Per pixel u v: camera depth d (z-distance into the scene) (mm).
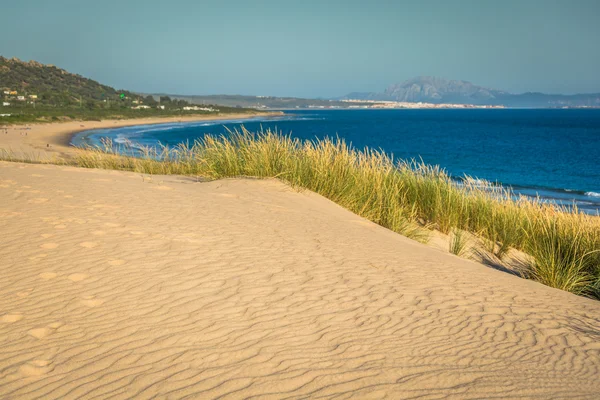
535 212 10828
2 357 3395
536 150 57062
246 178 11664
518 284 6246
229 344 3688
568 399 3080
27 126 77188
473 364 3566
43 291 4543
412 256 6957
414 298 4996
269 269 5492
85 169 12844
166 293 4625
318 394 3021
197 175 13648
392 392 3080
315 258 6102
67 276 4906
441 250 8586
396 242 7977
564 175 35500
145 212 7613
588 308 5359
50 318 4027
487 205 11023
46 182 9531
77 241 5945
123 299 4449
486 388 3186
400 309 4641
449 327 4293
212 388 3061
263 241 6629
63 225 6562
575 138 80500
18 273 4926
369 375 3293
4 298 4367
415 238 9516
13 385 3051
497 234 10383
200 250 5953
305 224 8070
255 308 4406
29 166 12656
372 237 7953
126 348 3578
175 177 12992
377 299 4863
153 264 5359
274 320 4172
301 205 9664
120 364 3354
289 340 3801
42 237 6023
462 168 38969
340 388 3104
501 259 9406
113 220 6977
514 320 4613
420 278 5766
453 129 109562
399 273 5875
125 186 9812
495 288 5750
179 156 15633
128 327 3916
